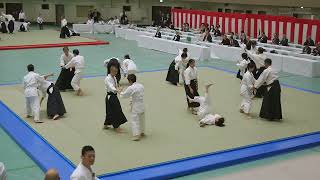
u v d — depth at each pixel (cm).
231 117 985
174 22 2988
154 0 3825
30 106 945
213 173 699
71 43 2339
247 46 1485
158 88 1278
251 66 984
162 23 3262
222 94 1209
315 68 1558
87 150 455
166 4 3822
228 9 3566
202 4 3722
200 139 830
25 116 967
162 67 1670
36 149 764
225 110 1043
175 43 2067
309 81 1477
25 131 863
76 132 859
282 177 688
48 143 792
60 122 924
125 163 704
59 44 2281
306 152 807
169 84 1338
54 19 3712
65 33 2608
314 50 1764
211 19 2616
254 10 3362
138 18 3828
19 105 1063
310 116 1013
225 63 1822
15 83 1320
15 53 1977
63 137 827
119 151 758
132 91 797
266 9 3259
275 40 2081
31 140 810
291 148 802
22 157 744
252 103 1116
